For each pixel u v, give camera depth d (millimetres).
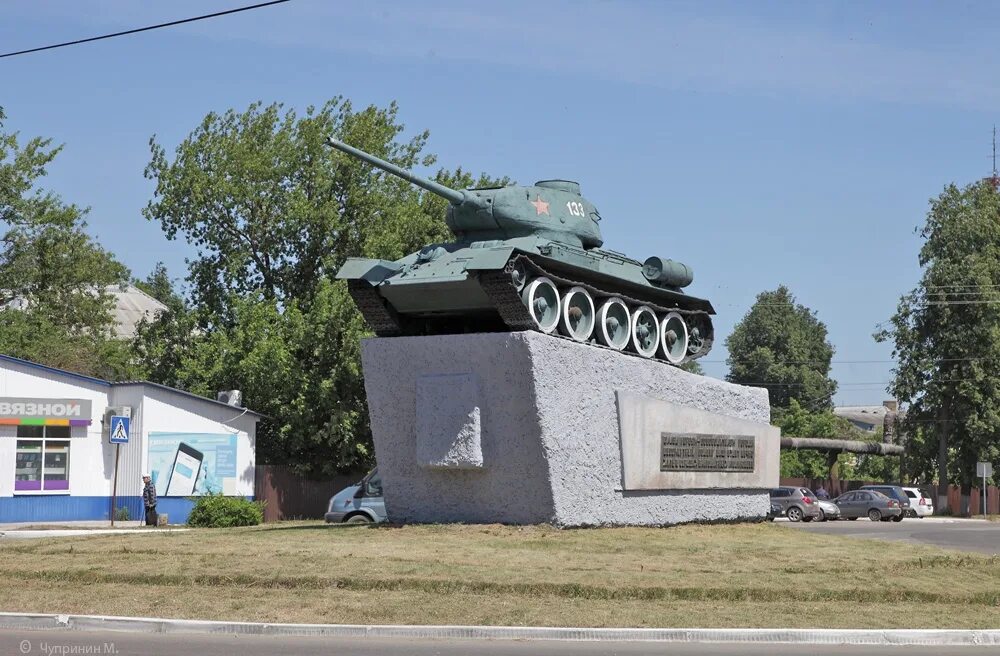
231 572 16922
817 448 57219
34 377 36625
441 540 20016
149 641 13258
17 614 14641
